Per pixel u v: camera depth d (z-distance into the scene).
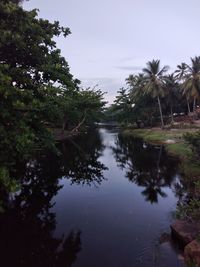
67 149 36.44
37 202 15.01
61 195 16.28
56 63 12.33
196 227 10.02
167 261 8.69
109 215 12.85
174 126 60.47
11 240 10.50
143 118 72.31
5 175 8.40
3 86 7.95
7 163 8.97
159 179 19.86
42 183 19.14
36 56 10.70
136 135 58.75
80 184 18.97
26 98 9.18
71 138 49.88
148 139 46.72
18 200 15.38
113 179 20.44
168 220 12.01
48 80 11.80
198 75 52.66
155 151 33.72
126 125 82.12
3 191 15.03
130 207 13.94
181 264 8.48
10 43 9.68
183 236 9.54
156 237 10.37
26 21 10.01
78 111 41.28
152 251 9.33
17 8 9.68
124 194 16.38
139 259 8.88
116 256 9.10
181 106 75.50
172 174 21.09
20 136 8.53
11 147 8.66
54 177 20.94
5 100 8.52
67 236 10.71
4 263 8.97
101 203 14.69
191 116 66.75
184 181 18.33
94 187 18.09
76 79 14.67
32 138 9.77
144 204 14.38
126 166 25.42
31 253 9.51
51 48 12.28
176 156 27.48
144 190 17.14
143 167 24.50
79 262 8.83
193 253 8.29
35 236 10.72
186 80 55.38
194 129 53.34
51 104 11.27
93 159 29.47
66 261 8.86
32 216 12.89
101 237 10.53
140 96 68.94
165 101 68.94
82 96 39.88
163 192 16.56
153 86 57.31
